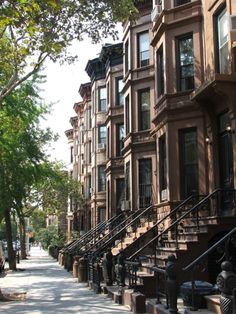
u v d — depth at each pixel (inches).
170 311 355.6
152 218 778.8
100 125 1563.7
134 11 619.2
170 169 693.3
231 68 561.6
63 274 984.3
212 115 639.1
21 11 403.2
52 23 569.3
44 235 2751.0
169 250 533.6
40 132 1135.6
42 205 1727.4
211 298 343.9
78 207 1889.8
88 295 597.9
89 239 1079.0
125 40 1072.8
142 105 983.0
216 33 637.3
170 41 734.5
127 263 503.5
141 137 960.9
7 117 925.8
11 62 613.0
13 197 1072.2
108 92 1322.6
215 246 359.3
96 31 598.5
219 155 629.0
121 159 1238.3
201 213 626.2
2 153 972.6
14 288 708.0
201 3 705.6
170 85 721.6
